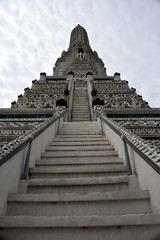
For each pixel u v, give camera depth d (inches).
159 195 84.4
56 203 94.7
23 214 92.0
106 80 804.0
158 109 352.5
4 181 92.6
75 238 74.5
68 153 177.0
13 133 299.0
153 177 91.2
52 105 524.4
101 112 336.8
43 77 809.5
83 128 300.0
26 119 332.5
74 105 513.7
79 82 772.6
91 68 957.2
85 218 78.4
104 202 95.3
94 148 196.5
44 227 76.4
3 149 98.0
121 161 153.6
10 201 95.0
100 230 76.0
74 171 133.9
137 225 76.2
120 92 601.0
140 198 95.9
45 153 177.5
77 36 1371.8
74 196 96.7
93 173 134.1
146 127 303.3
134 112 350.6
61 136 256.8
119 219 77.5
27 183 114.9
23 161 126.3
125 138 140.5
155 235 74.2
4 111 358.0
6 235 75.3
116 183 115.1
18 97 586.2
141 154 102.5
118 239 73.9
